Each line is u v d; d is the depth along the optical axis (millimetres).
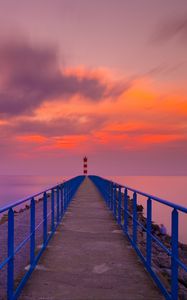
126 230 10109
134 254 7805
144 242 11062
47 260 7227
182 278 10430
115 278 6090
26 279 5883
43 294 5285
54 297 5168
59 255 7656
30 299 5074
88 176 68125
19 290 5285
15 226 13531
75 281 5906
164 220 49969
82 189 31719
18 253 8820
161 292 5414
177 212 4664
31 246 6523
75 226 11594
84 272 6430
